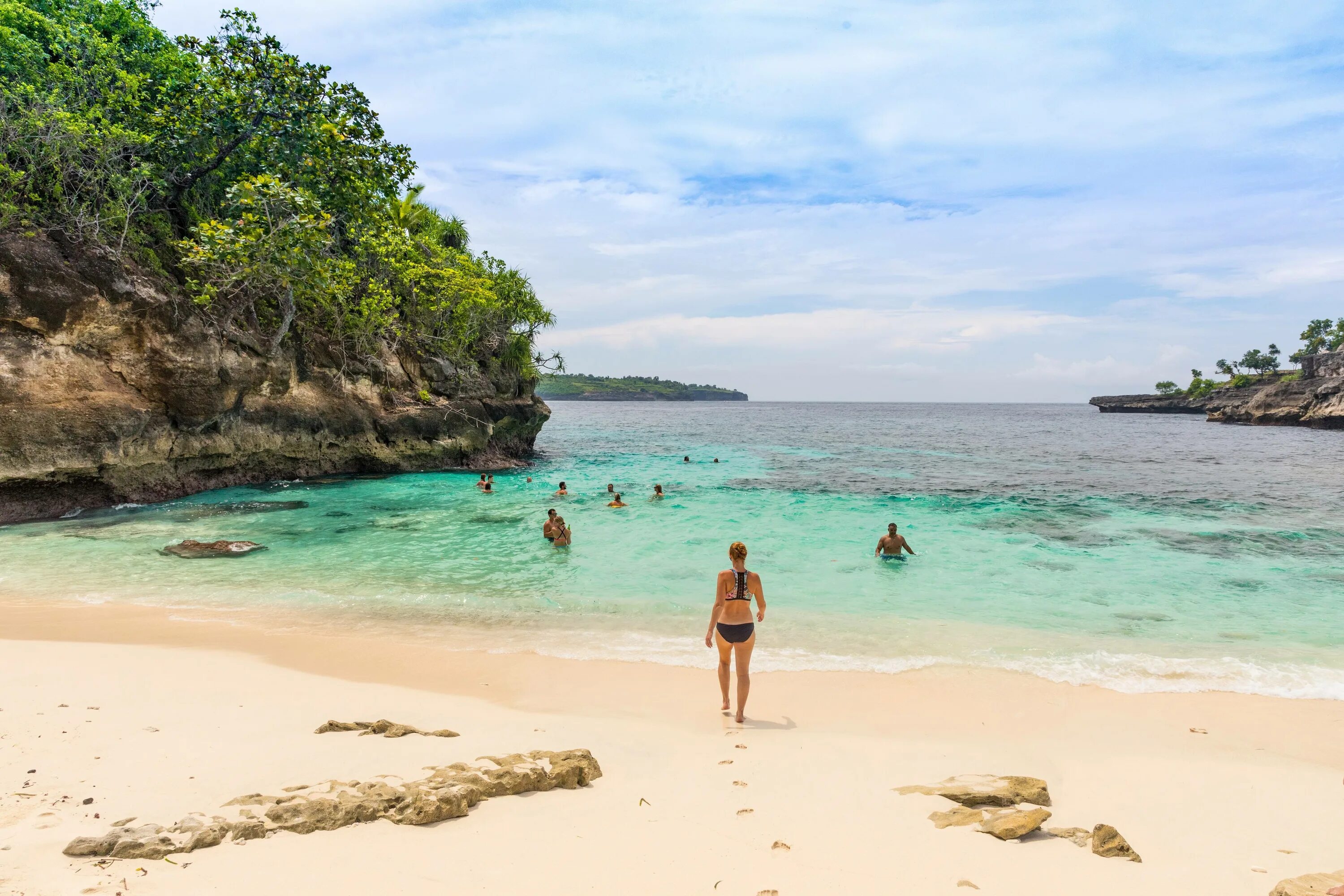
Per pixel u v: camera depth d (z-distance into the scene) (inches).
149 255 836.0
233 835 153.9
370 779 191.3
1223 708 287.6
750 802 192.1
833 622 407.2
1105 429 3344.0
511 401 1424.7
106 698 261.3
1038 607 441.7
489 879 143.6
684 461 1437.0
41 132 733.9
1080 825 187.3
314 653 343.9
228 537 640.4
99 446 757.3
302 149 931.3
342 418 1070.4
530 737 240.4
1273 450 1967.3
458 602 445.7
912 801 194.2
